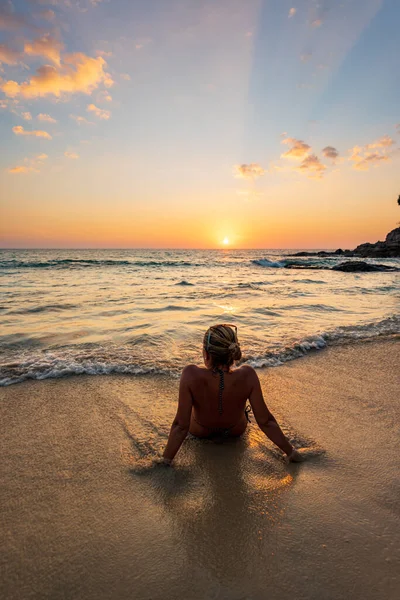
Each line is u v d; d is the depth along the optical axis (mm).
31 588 1400
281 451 2465
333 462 2316
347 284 16250
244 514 1835
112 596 1368
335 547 1606
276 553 1576
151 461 2312
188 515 1827
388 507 1886
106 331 5891
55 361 4215
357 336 5730
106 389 3506
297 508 1878
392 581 1427
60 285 14156
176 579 1447
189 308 8438
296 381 3797
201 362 4348
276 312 8023
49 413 2979
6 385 3559
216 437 2621
